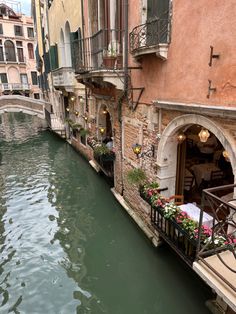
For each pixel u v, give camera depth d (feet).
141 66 18.26
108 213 25.09
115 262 18.79
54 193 29.96
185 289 15.71
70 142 50.24
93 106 32.55
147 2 16.85
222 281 9.21
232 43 10.71
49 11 54.44
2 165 40.16
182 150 17.61
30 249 20.35
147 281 16.92
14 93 130.31
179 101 14.49
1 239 21.56
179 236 14.61
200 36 12.35
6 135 62.49
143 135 19.49
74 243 21.02
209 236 11.85
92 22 28.02
